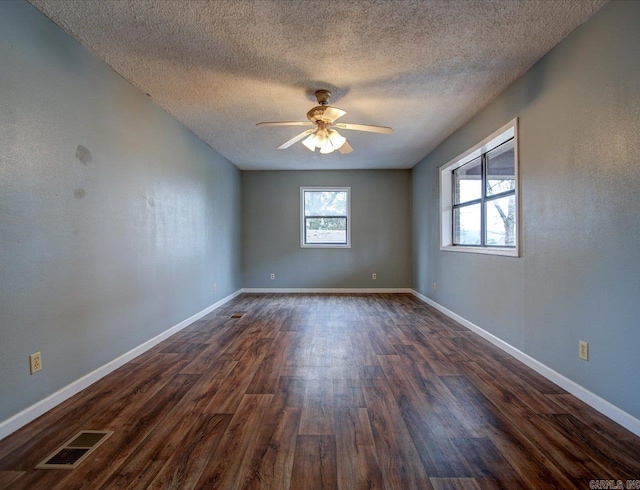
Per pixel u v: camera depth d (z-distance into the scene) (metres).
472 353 2.98
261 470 1.47
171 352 3.03
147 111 3.11
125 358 2.74
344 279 6.53
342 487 1.37
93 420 1.87
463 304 3.98
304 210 6.57
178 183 3.77
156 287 3.28
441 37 2.20
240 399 2.12
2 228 1.72
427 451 1.60
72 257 2.19
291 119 3.70
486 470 1.46
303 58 2.45
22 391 1.82
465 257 3.90
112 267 2.60
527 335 2.68
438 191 4.83
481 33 2.16
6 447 1.62
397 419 1.88
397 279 6.51
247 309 4.93
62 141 2.11
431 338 3.44
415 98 3.15
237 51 2.36
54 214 2.04
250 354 2.97
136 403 2.07
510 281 2.92
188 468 1.48
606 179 1.90
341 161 5.81
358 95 3.08
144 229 3.06
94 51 2.36
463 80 2.80
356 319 4.28
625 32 1.76
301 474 1.44
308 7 1.90
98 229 2.44
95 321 2.40
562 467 1.48
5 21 1.73
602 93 1.91
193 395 2.18
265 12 1.94
